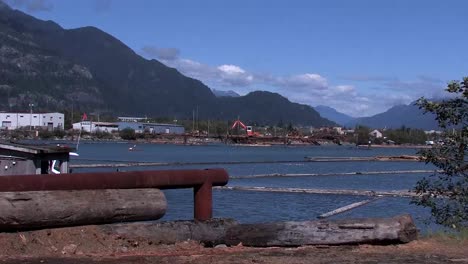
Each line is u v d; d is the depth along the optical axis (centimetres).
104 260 714
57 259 710
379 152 17038
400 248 847
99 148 15162
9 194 738
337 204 3362
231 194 3872
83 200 789
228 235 887
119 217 824
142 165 7875
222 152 14800
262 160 10488
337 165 9281
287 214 2912
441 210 1102
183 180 906
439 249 841
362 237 856
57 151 2195
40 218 752
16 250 731
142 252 791
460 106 1135
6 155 2111
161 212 859
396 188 4734
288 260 744
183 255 770
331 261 744
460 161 1115
